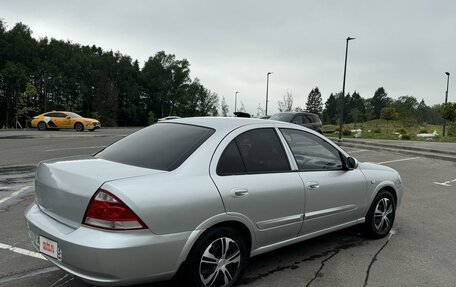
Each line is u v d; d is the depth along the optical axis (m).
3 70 60.44
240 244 3.58
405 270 4.23
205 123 4.00
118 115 82.19
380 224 5.27
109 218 2.89
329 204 4.44
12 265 4.16
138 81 90.94
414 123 61.31
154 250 2.99
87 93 75.19
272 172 3.91
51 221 3.27
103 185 2.97
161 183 3.13
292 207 4.00
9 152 14.28
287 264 4.33
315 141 4.55
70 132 29.12
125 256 2.87
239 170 3.65
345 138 28.80
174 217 3.09
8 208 6.42
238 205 3.49
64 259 3.01
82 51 83.56
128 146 4.00
